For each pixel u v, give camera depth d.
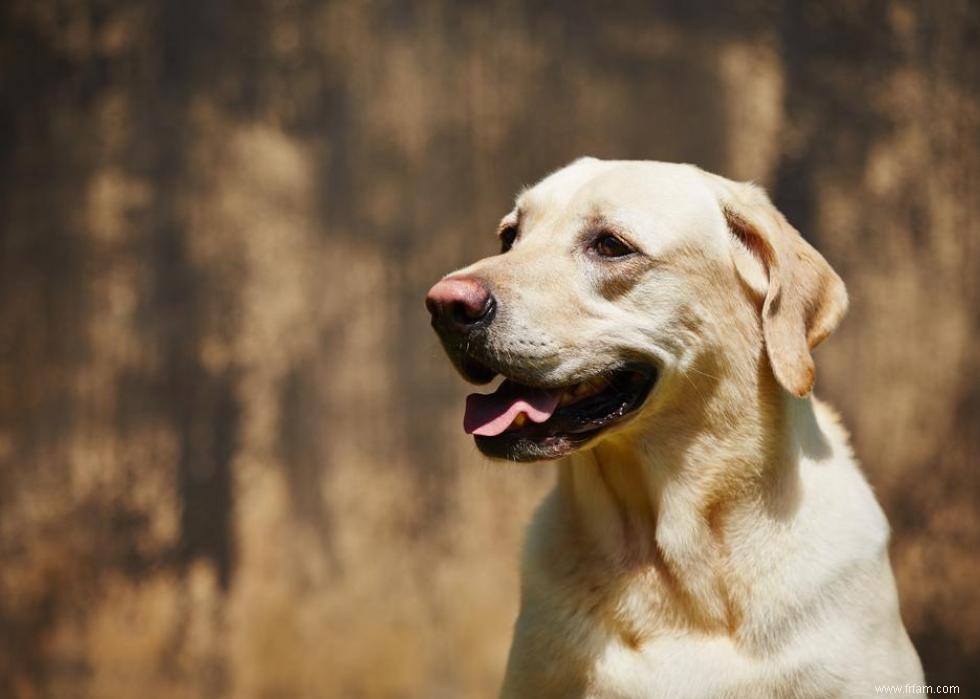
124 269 11.15
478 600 10.95
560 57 11.30
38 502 11.02
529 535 5.98
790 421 5.69
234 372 11.12
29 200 11.16
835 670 5.31
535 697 5.66
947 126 11.64
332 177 11.22
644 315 5.65
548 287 5.58
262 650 10.98
